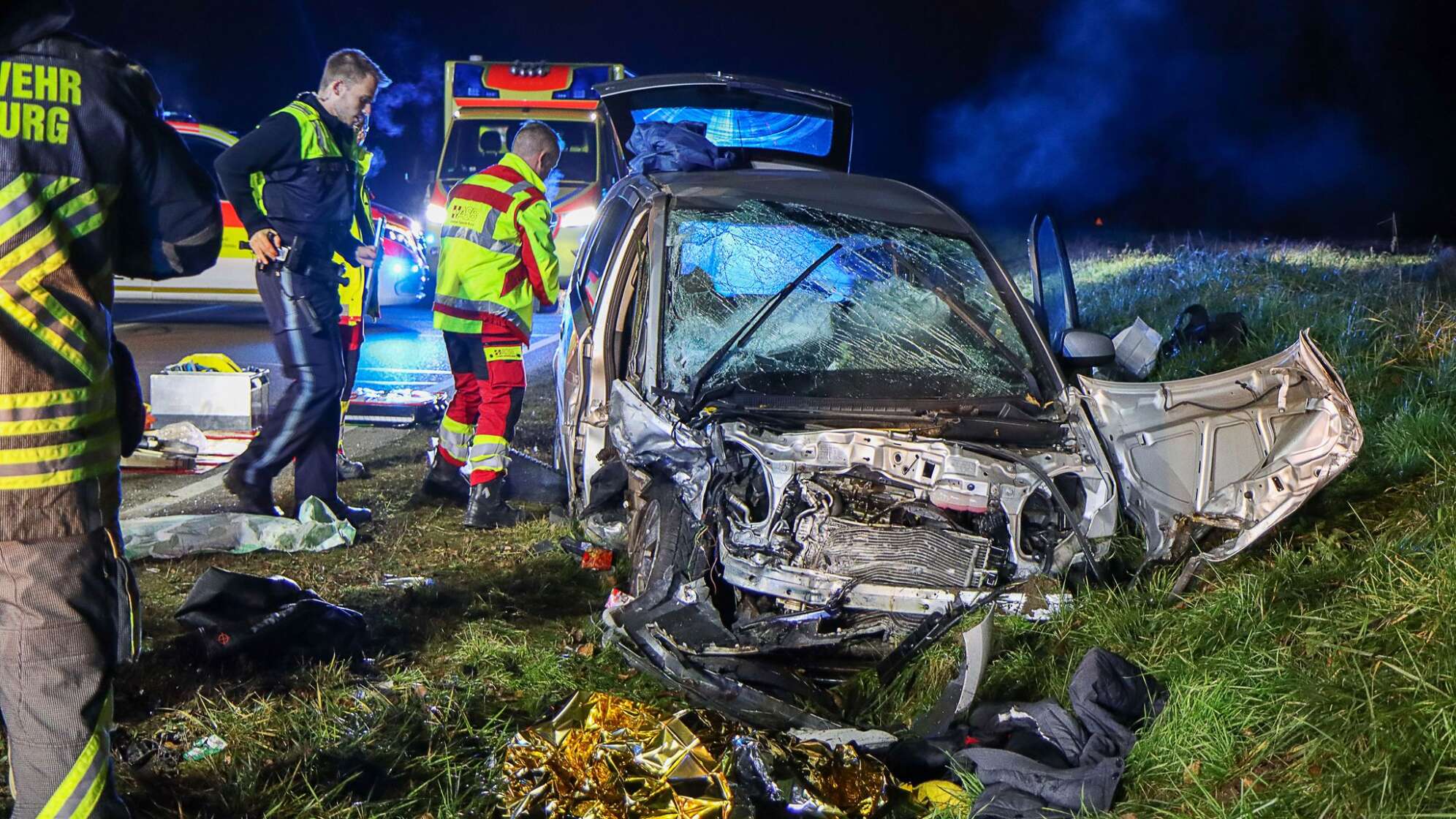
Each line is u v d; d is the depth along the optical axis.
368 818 3.16
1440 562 3.54
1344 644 3.38
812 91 7.67
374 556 5.16
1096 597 3.82
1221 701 3.31
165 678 3.79
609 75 13.20
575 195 12.34
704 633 3.70
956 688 3.47
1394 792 2.80
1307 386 4.04
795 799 3.09
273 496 5.71
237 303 10.57
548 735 3.29
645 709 3.30
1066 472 3.81
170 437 6.20
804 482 3.74
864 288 4.62
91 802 2.64
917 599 3.67
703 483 3.84
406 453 7.01
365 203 5.52
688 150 5.63
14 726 2.62
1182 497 3.93
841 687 3.78
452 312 5.57
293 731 3.53
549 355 10.61
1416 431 4.76
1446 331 6.03
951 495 3.73
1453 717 2.90
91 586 2.64
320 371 5.25
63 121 2.58
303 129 5.00
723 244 4.67
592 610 4.65
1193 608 3.80
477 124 12.91
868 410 4.09
